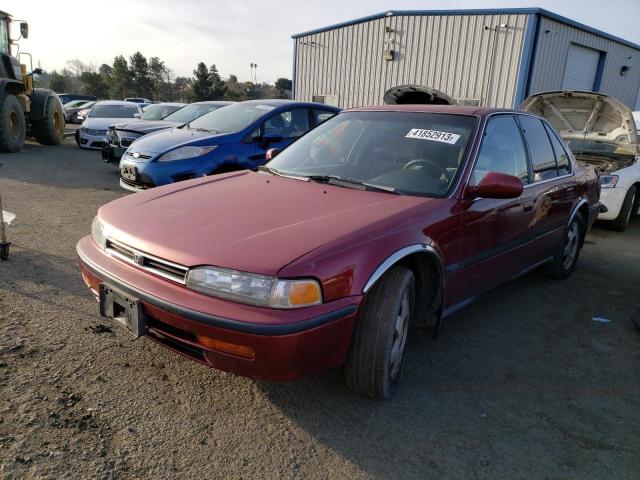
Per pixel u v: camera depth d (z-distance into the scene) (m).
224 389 2.76
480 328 3.80
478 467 2.29
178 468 2.17
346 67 18.97
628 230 7.70
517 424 2.62
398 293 2.57
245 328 2.16
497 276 3.69
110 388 2.68
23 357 2.89
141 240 2.56
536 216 3.97
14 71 12.45
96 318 3.44
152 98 69.50
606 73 19.42
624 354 3.48
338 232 2.47
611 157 7.54
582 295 4.62
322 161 3.72
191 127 7.26
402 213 2.77
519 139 3.94
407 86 6.75
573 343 3.62
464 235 3.09
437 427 2.56
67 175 9.38
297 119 7.33
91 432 2.33
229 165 6.47
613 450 2.45
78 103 30.95
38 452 2.17
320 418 2.57
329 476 2.19
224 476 2.14
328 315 2.27
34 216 6.07
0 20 12.14
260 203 2.94
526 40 14.67
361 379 2.61
